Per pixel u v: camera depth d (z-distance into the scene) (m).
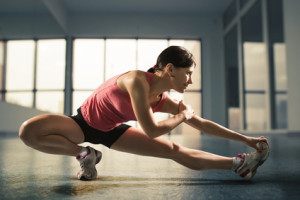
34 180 1.39
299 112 6.83
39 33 11.03
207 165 1.45
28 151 3.15
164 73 1.25
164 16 12.29
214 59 12.31
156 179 1.43
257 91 9.03
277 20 7.96
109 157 2.47
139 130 1.46
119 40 12.44
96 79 12.18
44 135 1.35
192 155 1.46
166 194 1.11
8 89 10.21
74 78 12.04
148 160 2.24
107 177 1.49
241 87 10.48
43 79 11.45
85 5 11.53
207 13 12.31
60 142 1.38
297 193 1.12
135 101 1.22
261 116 8.68
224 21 12.30
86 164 1.37
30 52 10.91
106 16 12.16
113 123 1.40
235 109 11.23
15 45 10.31
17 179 1.42
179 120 1.30
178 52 1.21
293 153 2.84
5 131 8.16
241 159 1.41
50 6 9.88
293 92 6.91
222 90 12.24
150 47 12.48
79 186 1.25
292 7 6.98
